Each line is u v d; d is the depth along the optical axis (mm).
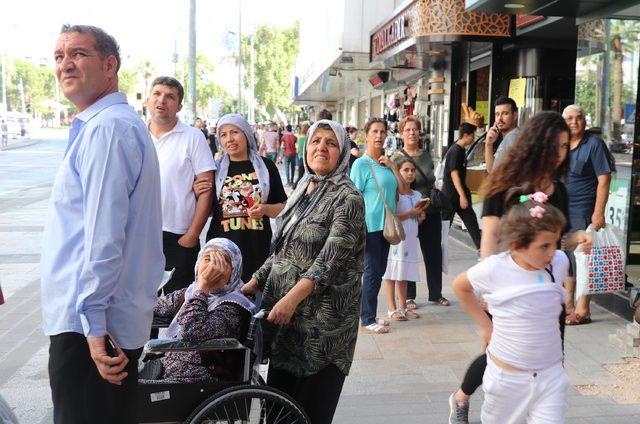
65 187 2492
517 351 2951
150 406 3143
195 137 4746
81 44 2555
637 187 7219
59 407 2537
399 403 4367
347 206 3205
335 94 33531
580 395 4414
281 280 3297
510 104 7051
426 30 10180
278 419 3166
